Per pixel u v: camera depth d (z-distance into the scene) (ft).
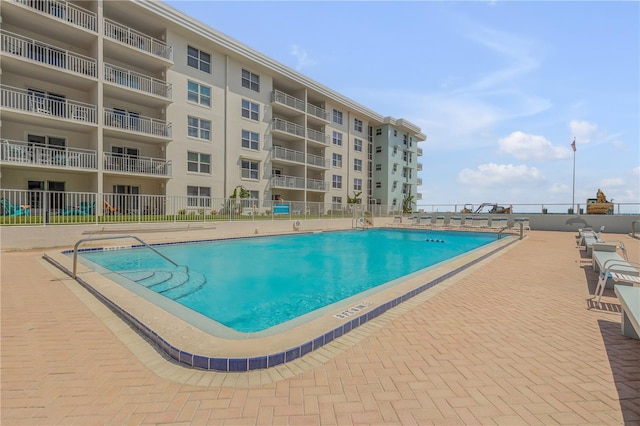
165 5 56.49
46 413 6.25
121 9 53.93
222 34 65.98
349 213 79.87
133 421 6.03
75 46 52.31
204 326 10.90
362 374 7.95
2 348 9.30
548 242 41.81
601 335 10.66
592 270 22.17
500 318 12.28
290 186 83.61
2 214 39.47
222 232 49.08
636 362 8.73
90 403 6.61
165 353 9.07
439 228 67.82
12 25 46.47
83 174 52.80
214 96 67.36
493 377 7.86
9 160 43.01
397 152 125.90
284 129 83.46
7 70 45.93
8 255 28.02
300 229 61.93
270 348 8.77
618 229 57.77
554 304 14.16
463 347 9.62
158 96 56.49
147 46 58.39
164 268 26.63
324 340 9.76
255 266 28.81
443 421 6.13
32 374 7.79
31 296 15.01
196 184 64.28
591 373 8.11
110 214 41.34
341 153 104.73
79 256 29.40
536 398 6.96
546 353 9.25
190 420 6.08
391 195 121.29
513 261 26.12
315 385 7.41
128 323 11.48
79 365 8.30
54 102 50.26
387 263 30.94
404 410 6.48
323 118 96.89
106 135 54.75
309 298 19.01
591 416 6.35
